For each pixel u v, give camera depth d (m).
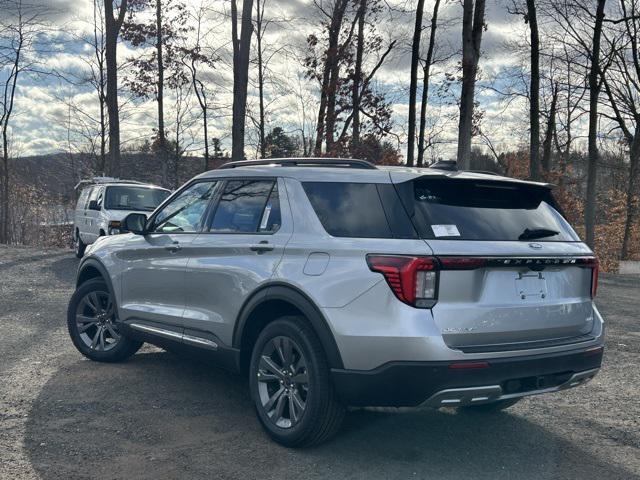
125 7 27.59
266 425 4.50
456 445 4.61
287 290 4.34
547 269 4.27
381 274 3.89
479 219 4.18
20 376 5.96
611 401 5.84
